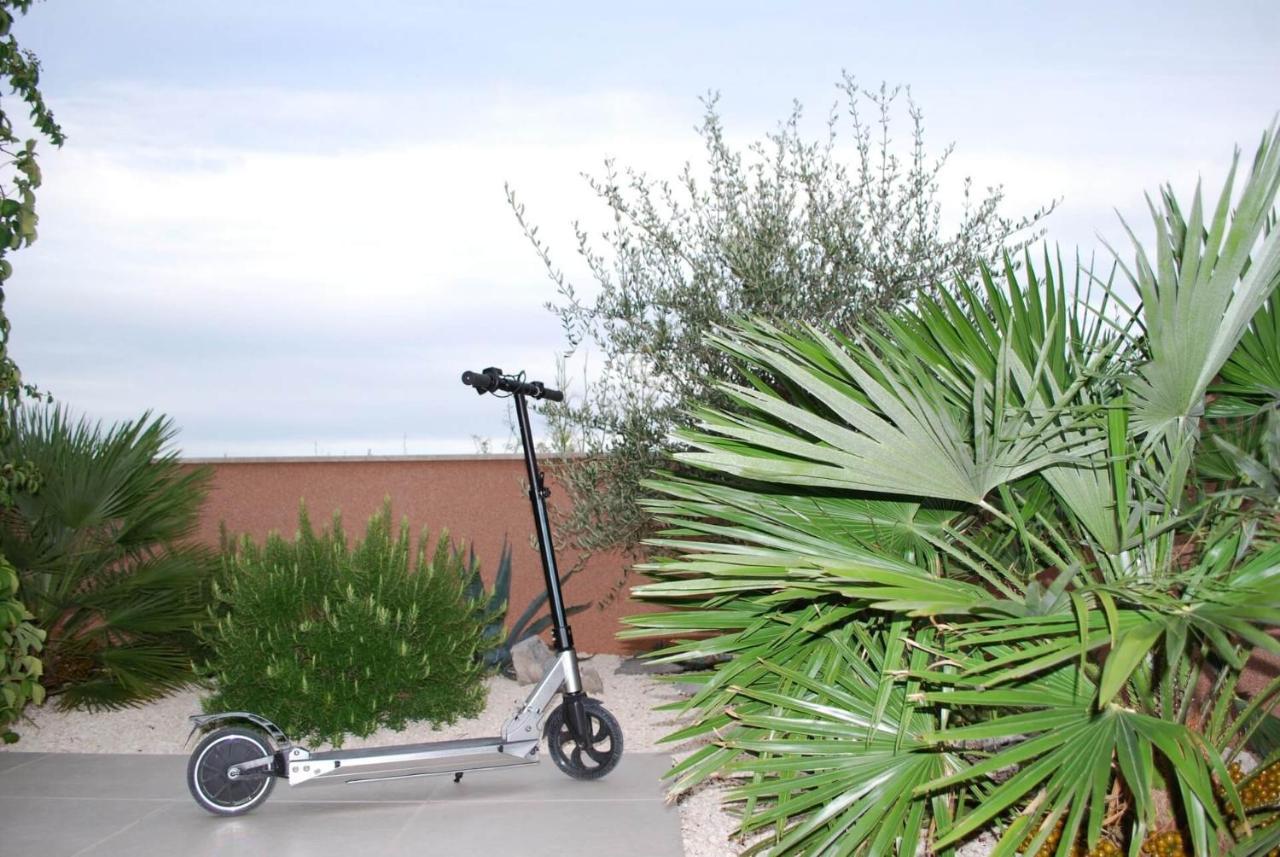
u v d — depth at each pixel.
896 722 2.78
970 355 3.12
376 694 5.30
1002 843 2.20
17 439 6.14
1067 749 2.28
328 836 3.92
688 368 5.91
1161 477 2.90
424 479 7.94
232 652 5.43
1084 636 2.18
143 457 6.34
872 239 5.94
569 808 4.20
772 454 3.01
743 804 3.84
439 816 4.14
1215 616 2.20
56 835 3.96
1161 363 2.71
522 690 6.58
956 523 3.26
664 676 3.05
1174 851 2.73
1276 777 3.05
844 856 2.60
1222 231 2.56
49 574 6.05
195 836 3.94
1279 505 2.67
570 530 6.61
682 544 2.85
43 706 6.13
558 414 6.33
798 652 2.96
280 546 5.86
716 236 5.90
